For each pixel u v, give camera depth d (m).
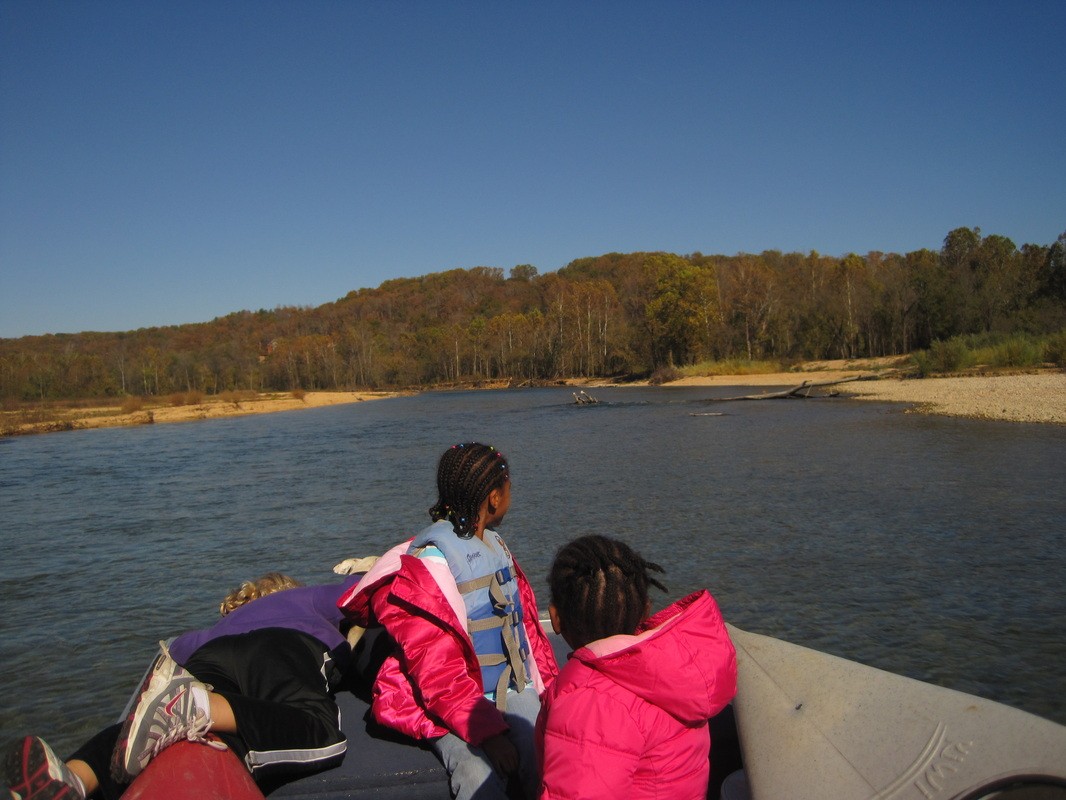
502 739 2.66
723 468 16.80
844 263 103.62
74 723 5.79
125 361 118.25
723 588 8.07
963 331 66.25
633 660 2.07
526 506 13.09
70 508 15.96
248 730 2.63
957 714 2.26
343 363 135.12
